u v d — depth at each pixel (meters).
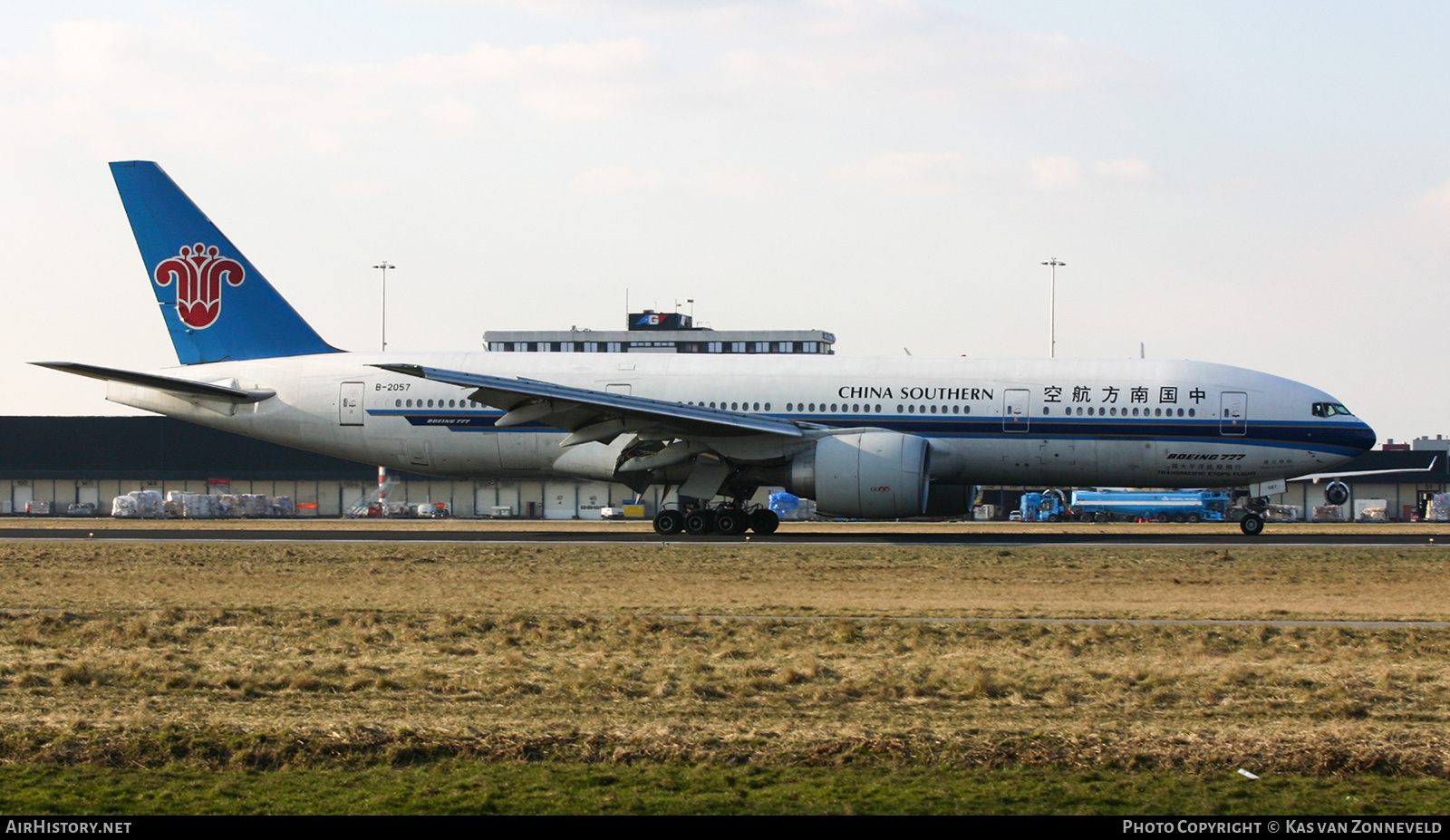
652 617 65.62
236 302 130.75
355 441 126.94
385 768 37.22
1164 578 85.38
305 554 100.50
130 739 38.91
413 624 63.47
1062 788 36.00
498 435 124.44
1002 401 121.06
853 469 112.88
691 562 94.19
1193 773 37.69
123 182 130.75
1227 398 120.44
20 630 61.56
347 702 45.12
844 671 52.03
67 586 79.25
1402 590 80.06
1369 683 49.97
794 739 39.88
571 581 82.75
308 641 59.09
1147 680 50.03
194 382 124.12
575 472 124.56
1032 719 43.25
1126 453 120.38
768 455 115.56
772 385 122.94
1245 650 58.09
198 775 36.56
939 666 52.94
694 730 40.81
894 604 71.75
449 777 36.31
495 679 49.41
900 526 167.38
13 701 44.94
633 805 33.84
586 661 53.75
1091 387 121.06
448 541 114.69
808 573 87.31
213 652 55.88
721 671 51.66
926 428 121.06
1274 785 36.81
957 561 95.31
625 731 40.50
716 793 35.06
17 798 34.03
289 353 130.75
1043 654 56.25
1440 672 52.28
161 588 78.56
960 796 35.16
